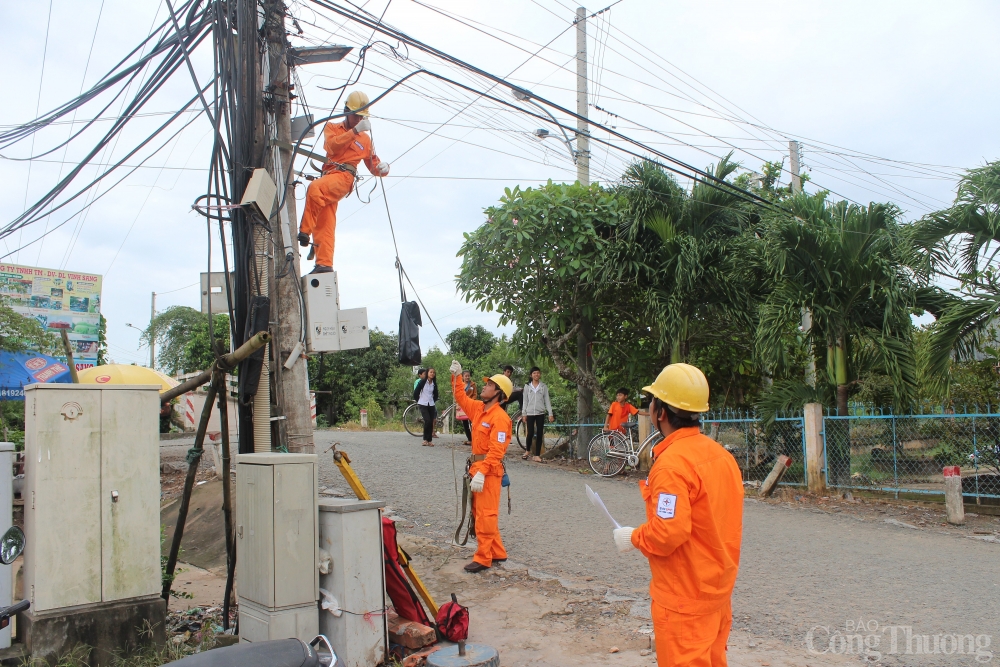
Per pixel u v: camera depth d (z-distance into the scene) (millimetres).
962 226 9766
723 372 14672
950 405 10398
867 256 10578
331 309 6266
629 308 13883
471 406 7391
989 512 9656
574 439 15031
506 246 12906
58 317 17156
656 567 3287
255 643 3461
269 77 6242
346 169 6609
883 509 9852
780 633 5367
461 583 6602
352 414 32719
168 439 19391
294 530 4453
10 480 4465
